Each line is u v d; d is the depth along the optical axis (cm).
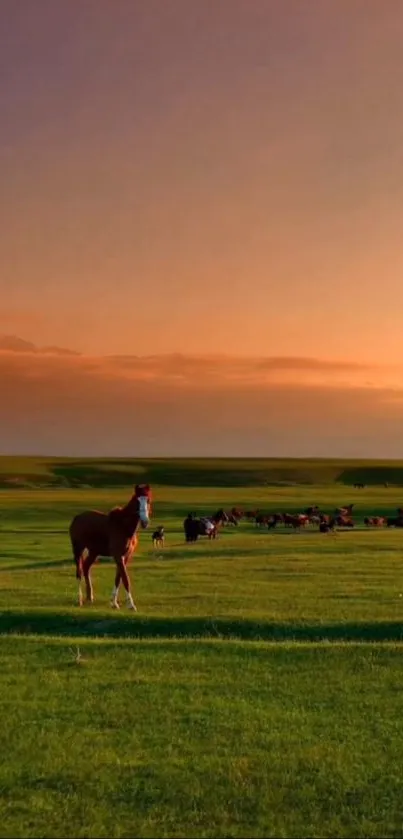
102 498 13850
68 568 4459
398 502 13500
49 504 12038
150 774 1306
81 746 1429
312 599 3073
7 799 1215
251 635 2536
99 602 3056
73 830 1119
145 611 2814
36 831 1113
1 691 1770
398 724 1562
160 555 5356
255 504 12838
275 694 1759
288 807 1198
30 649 2167
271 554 5041
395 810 1192
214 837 1111
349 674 1920
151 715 1606
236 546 5678
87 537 3012
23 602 3053
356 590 3312
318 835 1120
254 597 3136
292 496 15388
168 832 1120
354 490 18250
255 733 1505
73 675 1903
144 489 2975
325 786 1270
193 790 1248
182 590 3362
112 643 2238
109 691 1772
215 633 2548
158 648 2180
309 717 1602
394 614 2734
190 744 1444
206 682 1847
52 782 1276
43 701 1698
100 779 1286
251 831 1127
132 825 1138
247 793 1240
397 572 3959
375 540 6081
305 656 2084
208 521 6938
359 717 1605
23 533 7538
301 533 7506
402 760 1376
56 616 2723
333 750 1420
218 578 3769
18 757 1376
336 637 2498
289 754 1399
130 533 2945
